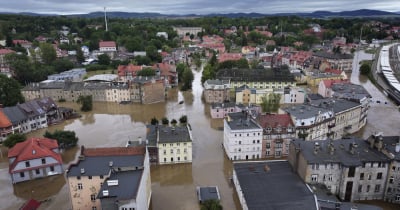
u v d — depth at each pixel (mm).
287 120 116688
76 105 197250
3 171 111125
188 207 87625
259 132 113125
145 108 186625
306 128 114688
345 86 170250
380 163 84875
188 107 186625
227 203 89312
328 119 122688
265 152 116000
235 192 95125
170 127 121938
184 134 116062
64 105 197375
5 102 168250
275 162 97875
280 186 84188
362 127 148000
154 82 196250
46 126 158125
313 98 171000
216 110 163625
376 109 177625
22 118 145875
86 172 78750
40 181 102812
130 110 183375
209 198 89000
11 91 172000
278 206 75375
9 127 138375
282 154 117062
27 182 102250
